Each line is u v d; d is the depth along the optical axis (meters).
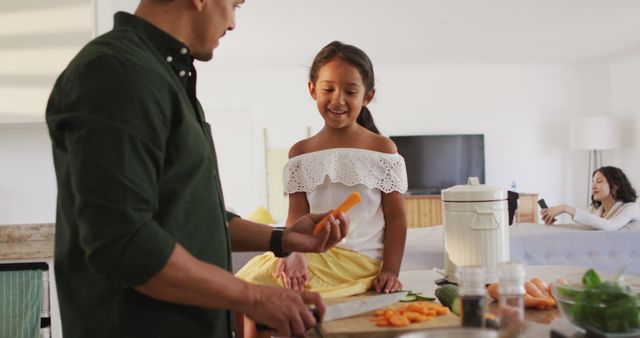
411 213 6.70
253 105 6.94
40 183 2.89
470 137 6.93
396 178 1.38
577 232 2.74
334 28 5.09
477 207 1.28
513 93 7.06
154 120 0.77
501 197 1.31
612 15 4.80
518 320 0.81
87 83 0.75
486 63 6.89
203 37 0.96
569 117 7.06
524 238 2.66
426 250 2.69
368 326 0.88
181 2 0.92
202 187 0.88
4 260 2.35
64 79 0.79
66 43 2.53
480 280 0.87
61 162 0.82
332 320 0.93
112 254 0.71
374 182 1.37
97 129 0.72
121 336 0.84
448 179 6.93
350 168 1.37
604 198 4.01
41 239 2.85
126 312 0.84
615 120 6.42
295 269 1.30
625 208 3.55
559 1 4.38
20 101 2.52
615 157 6.98
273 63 6.61
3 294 2.32
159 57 0.88
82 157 0.71
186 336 0.88
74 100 0.75
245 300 0.80
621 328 0.79
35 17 2.52
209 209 0.90
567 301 0.85
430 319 0.92
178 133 0.83
